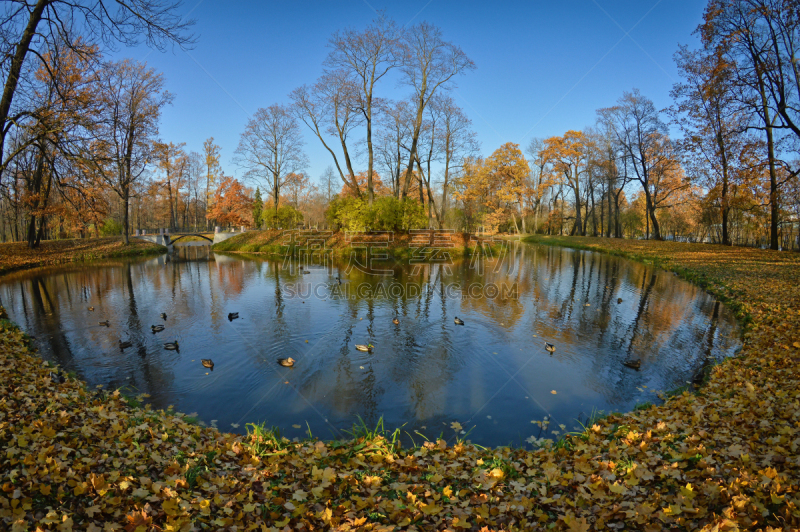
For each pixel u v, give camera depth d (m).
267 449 5.23
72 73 16.72
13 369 7.11
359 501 3.72
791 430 4.37
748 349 8.69
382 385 8.22
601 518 3.29
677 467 3.96
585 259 30.52
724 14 21.81
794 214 31.97
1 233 52.22
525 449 5.72
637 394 7.74
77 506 3.31
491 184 50.28
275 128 40.16
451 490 3.98
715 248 28.64
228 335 11.34
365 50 29.52
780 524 2.96
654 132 37.56
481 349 10.24
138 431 5.11
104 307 14.62
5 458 3.84
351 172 32.81
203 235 45.50
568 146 48.47
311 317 13.25
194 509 3.46
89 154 14.41
